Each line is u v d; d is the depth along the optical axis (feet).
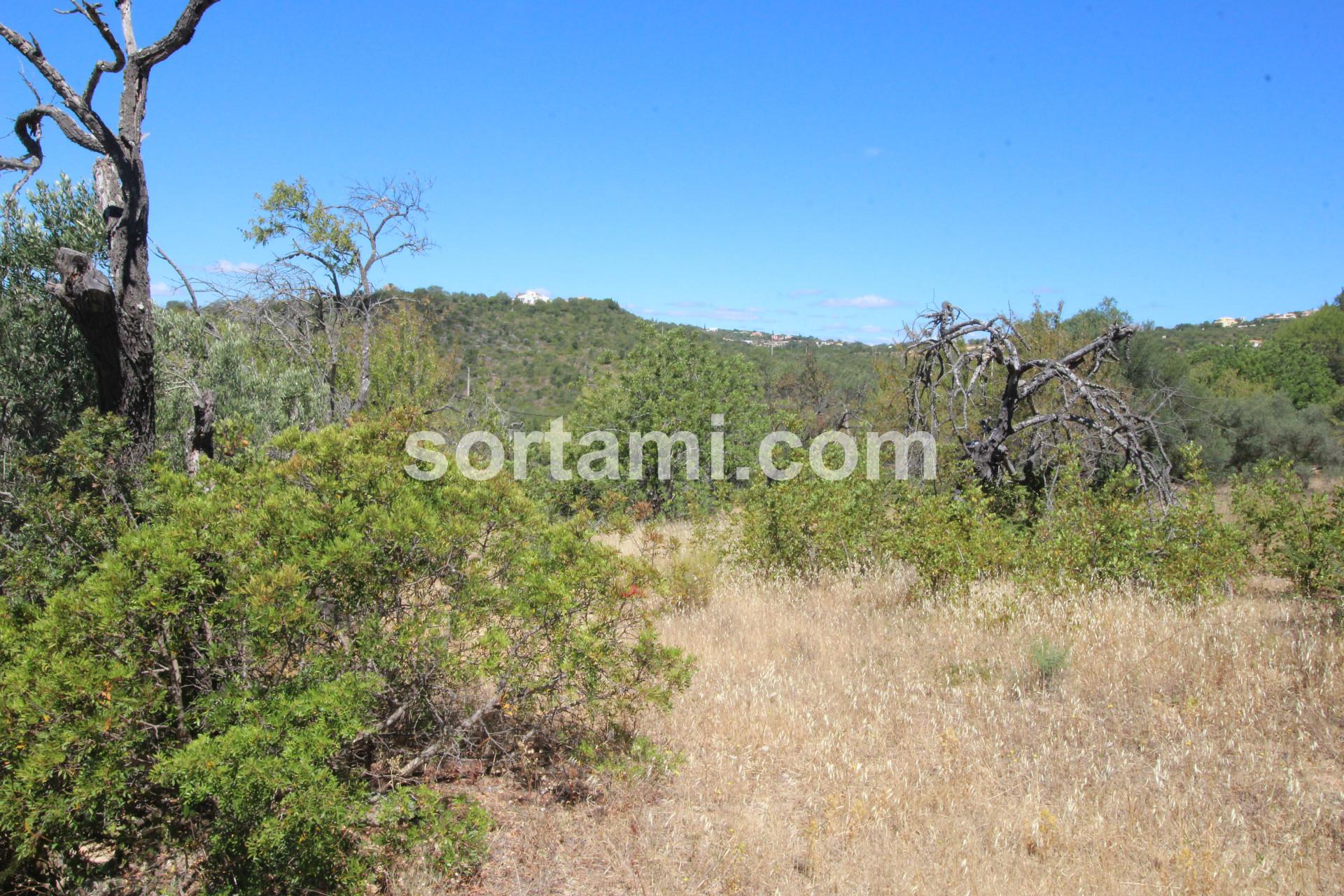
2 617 11.47
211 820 11.76
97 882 11.54
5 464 19.72
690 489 52.01
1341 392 107.96
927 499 29.58
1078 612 23.04
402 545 12.96
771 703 18.86
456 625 13.29
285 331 40.73
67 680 10.12
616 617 15.21
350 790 11.41
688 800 14.51
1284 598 25.64
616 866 12.40
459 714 15.03
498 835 13.26
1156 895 11.53
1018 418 46.11
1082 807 13.89
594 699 14.48
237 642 12.02
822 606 26.96
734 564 31.94
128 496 15.92
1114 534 26.32
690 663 15.29
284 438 14.94
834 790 14.69
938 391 44.06
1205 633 21.02
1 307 20.88
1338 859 12.22
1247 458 75.97
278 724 10.78
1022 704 18.57
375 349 49.88
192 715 11.41
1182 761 15.44
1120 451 33.17
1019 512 31.58
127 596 11.16
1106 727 17.31
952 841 12.94
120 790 10.55
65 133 16.76
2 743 9.96
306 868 10.61
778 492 31.76
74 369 21.76
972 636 22.59
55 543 14.99
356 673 12.30
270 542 12.39
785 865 12.40
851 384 101.14
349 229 39.91
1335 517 23.27
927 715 18.08
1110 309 72.43
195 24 17.75
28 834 9.84
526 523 15.16
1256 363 119.14
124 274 17.80
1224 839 12.87
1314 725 16.24
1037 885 11.76
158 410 26.04
